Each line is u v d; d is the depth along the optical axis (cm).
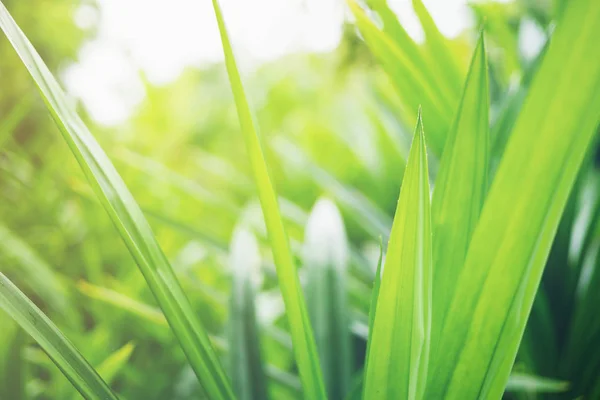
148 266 73
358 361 138
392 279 70
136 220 75
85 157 72
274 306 145
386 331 71
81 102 257
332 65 429
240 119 70
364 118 253
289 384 111
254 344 97
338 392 96
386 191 223
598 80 64
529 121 66
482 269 69
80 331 165
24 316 71
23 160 243
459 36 215
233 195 291
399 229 69
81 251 217
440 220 78
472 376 71
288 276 74
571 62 64
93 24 392
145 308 114
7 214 221
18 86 291
